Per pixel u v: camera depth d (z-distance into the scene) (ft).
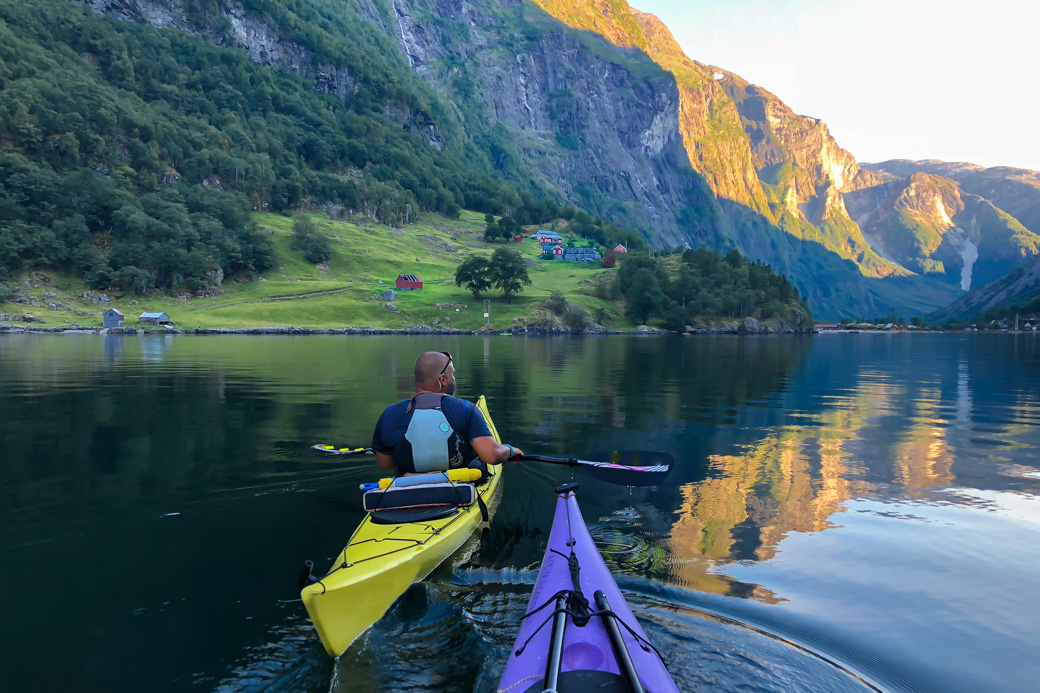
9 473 27.37
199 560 17.53
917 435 39.50
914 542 19.48
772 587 15.89
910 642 13.17
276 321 337.52
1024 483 27.25
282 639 13.14
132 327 288.30
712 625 13.70
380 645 12.66
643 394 60.90
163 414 44.68
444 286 447.42
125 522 20.90
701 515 22.09
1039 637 13.50
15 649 12.66
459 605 14.44
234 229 468.75
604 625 10.77
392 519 15.83
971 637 13.42
